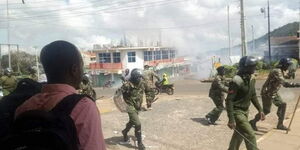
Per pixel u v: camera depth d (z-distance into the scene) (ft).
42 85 7.59
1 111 6.63
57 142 5.95
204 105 50.80
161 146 30.07
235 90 22.13
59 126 6.10
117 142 30.73
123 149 28.94
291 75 34.24
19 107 6.70
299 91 65.16
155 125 37.35
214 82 37.86
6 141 6.08
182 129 35.81
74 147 6.12
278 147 27.37
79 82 7.32
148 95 47.57
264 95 33.24
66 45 7.13
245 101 22.70
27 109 6.58
